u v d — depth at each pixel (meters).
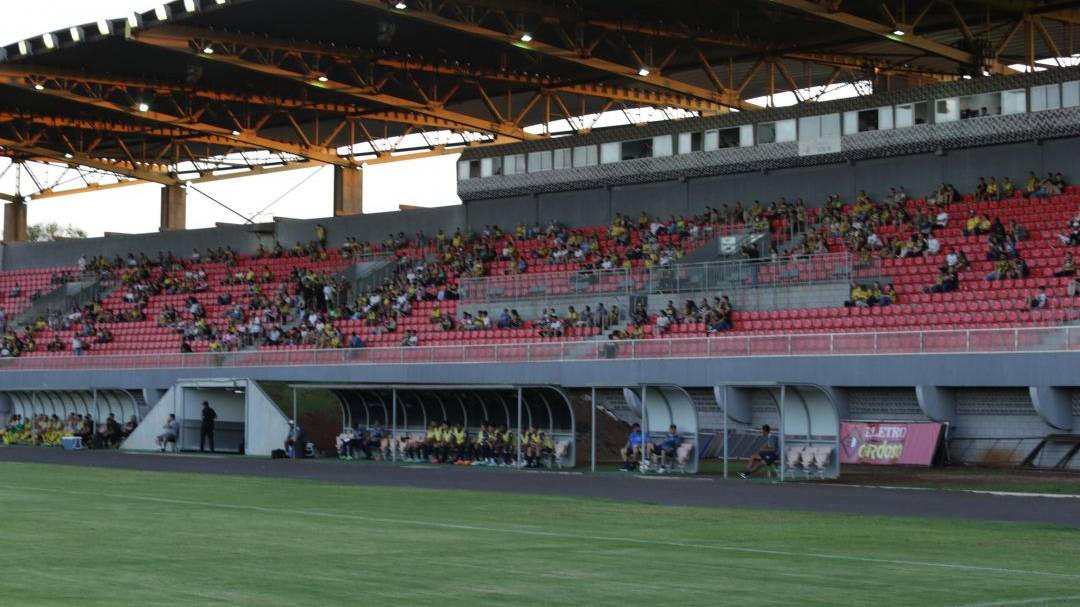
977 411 40.28
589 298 55.72
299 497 27.00
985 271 47.31
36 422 57.97
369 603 12.66
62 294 78.62
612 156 64.31
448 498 26.95
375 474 35.56
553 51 58.22
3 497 26.41
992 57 56.41
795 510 24.16
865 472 36.66
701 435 44.09
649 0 57.66
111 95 74.62
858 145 56.72
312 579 14.36
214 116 79.75
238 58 62.34
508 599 13.00
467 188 69.12
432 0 56.19
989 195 52.31
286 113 78.44
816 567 15.62
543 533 19.67
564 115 74.81
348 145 89.50
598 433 42.91
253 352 56.47
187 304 70.31
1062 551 17.45
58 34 63.75
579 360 48.31
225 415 50.53
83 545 17.64
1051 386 37.72
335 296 66.31
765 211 57.81
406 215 72.06
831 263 49.38
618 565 15.76
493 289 59.22
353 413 46.72
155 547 17.45
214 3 57.16
